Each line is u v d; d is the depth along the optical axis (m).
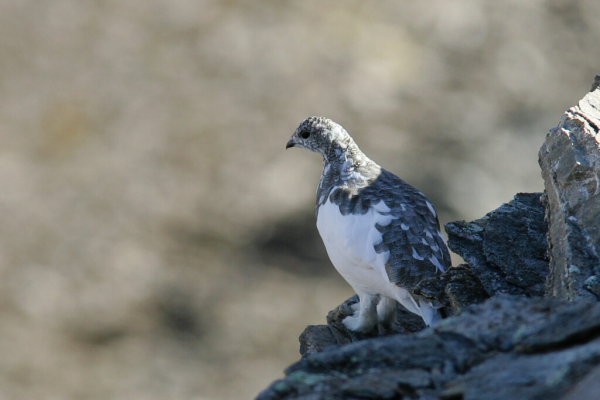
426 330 3.10
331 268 16.52
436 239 5.84
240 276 16.47
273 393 2.83
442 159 19.33
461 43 22.80
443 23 23.30
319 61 21.81
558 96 21.69
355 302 6.66
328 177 6.79
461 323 3.04
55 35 22.30
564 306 2.96
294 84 21.25
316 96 20.94
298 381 2.87
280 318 15.36
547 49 22.91
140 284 16.33
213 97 20.98
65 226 17.70
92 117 20.30
